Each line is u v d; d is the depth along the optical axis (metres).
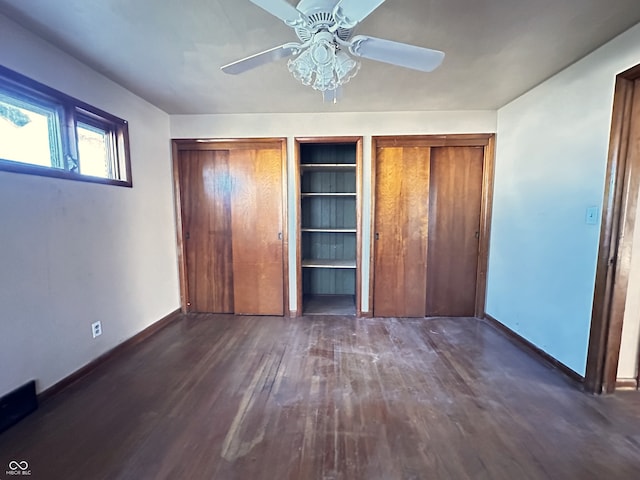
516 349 2.61
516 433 1.62
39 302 1.85
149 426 1.68
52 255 1.93
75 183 2.09
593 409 1.81
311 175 4.07
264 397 1.94
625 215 1.82
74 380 2.09
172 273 3.34
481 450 1.51
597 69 1.91
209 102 2.87
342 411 1.80
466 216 3.28
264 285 3.43
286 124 3.21
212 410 1.81
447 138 3.12
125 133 2.58
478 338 2.84
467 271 3.35
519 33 1.73
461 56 1.98
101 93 2.31
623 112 1.77
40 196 1.84
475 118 3.08
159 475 1.37
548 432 1.62
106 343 2.39
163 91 2.61
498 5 1.49
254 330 3.04
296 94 2.66
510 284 2.84
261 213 3.34
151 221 2.96
